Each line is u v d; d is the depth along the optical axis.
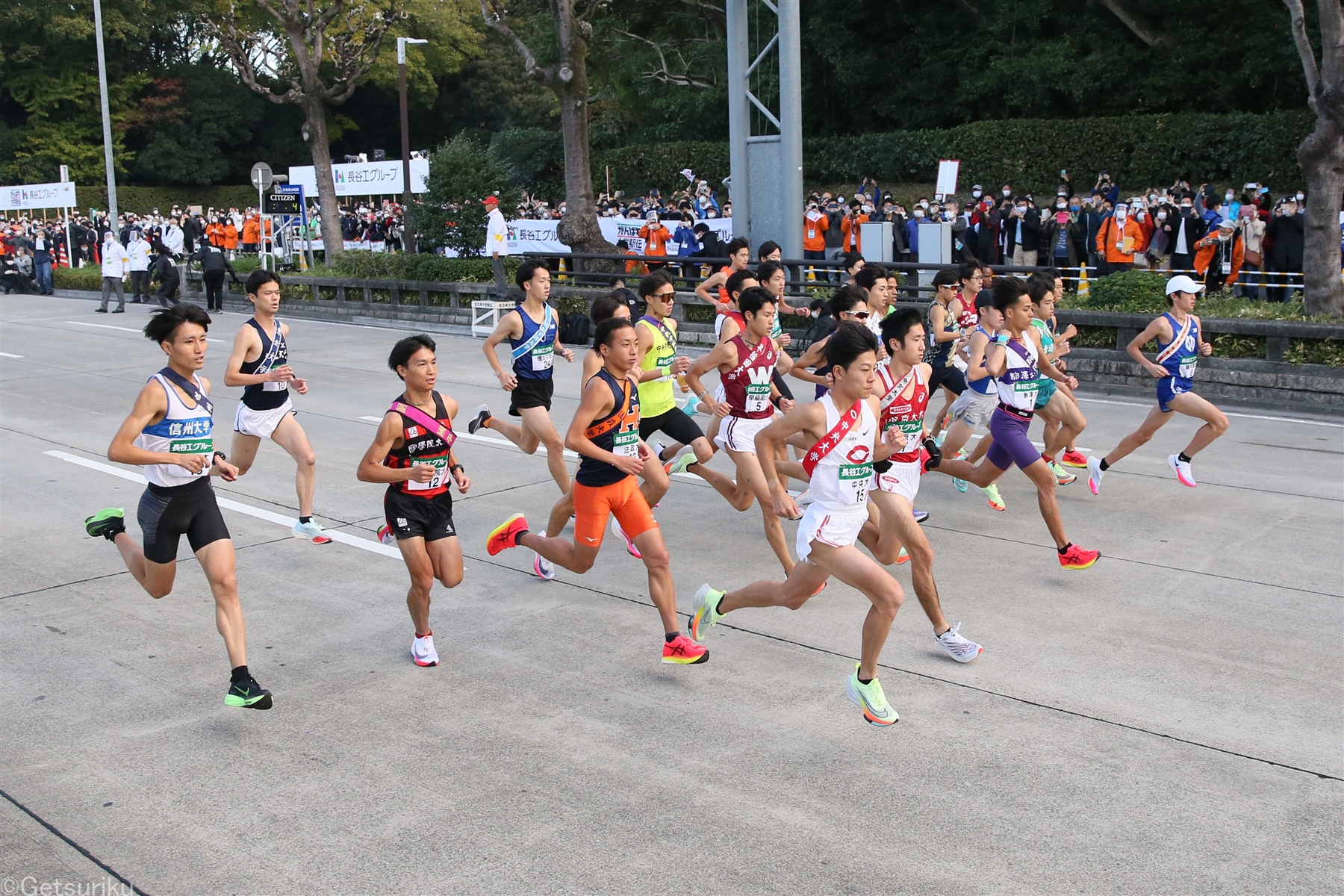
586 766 4.86
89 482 10.21
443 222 23.44
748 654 6.08
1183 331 8.50
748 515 8.85
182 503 5.36
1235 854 4.13
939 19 33.69
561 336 18.72
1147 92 29.61
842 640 6.25
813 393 14.62
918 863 4.09
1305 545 7.71
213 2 49.16
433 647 6.01
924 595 5.83
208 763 4.95
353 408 13.81
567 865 4.11
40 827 4.44
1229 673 5.70
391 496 5.84
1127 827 4.31
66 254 36.19
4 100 52.22
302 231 31.06
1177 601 6.72
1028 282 8.66
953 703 5.41
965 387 9.81
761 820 4.39
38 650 6.28
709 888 3.96
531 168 41.12
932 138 32.59
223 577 5.28
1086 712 5.30
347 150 57.88
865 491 5.09
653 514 8.88
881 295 8.88
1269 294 16.81
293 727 5.29
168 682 5.82
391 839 4.31
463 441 11.77
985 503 8.98
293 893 3.98
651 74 37.28
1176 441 11.02
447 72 52.00
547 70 21.58
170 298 25.78
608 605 6.89
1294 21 13.46
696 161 36.84
